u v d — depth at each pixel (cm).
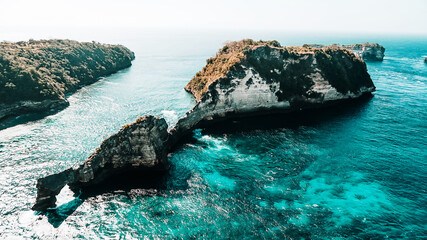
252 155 6278
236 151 6475
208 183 5256
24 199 4734
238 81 8394
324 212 4475
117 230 4138
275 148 6594
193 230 4128
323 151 6431
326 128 7762
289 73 9312
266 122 8306
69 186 5081
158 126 5809
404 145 6750
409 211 4522
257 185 5175
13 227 4141
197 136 7356
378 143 6838
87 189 5088
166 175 5544
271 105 8981
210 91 8056
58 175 4628
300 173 5547
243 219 4334
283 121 8350
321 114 8925
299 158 6119
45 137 7031
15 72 9100
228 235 4028
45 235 4016
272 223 4244
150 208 4600
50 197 4528
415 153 6375
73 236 4012
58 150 6334
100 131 7425
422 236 4006
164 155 5781
